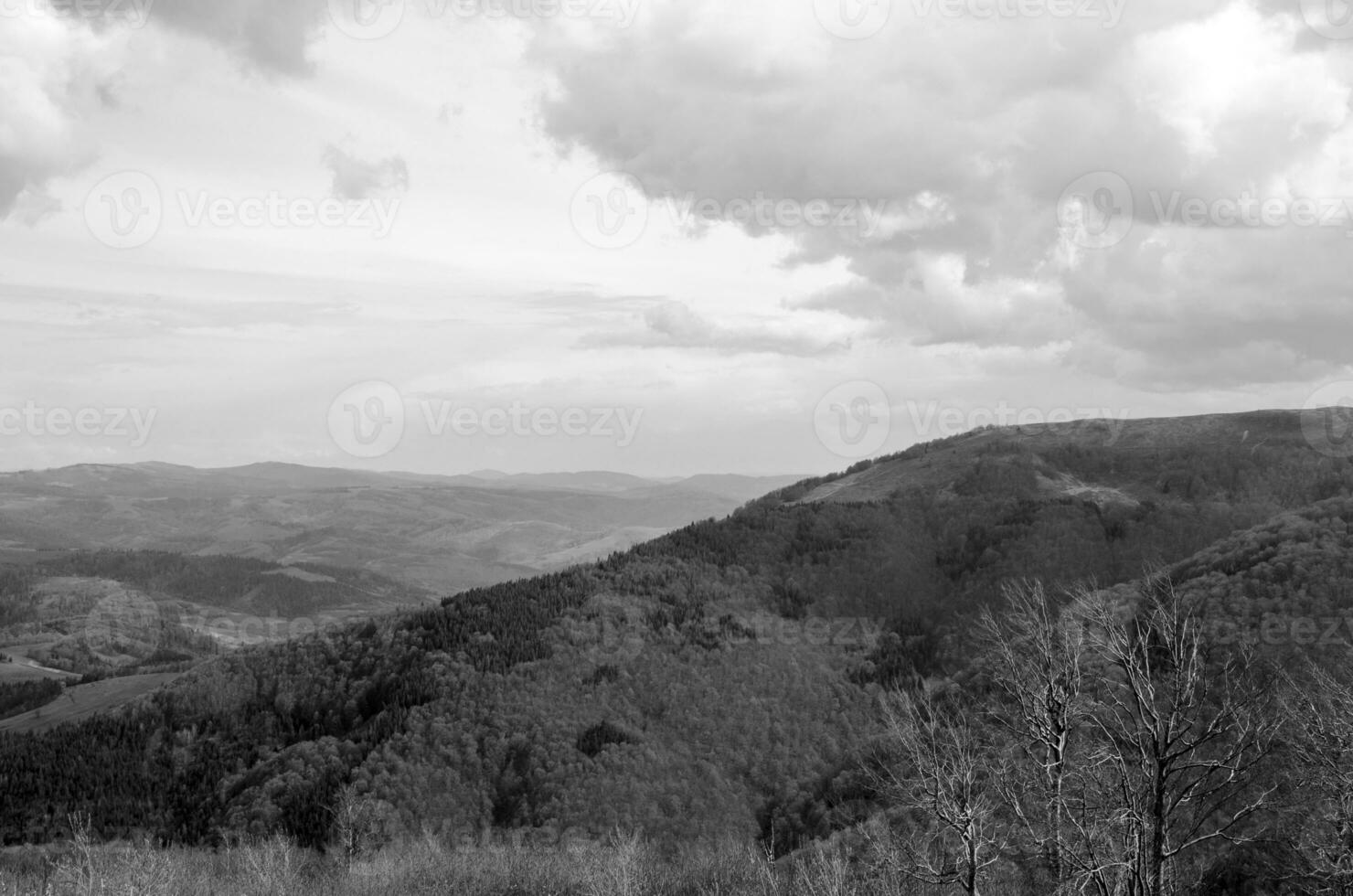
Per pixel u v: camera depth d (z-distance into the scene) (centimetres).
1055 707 2650
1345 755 2470
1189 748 2411
